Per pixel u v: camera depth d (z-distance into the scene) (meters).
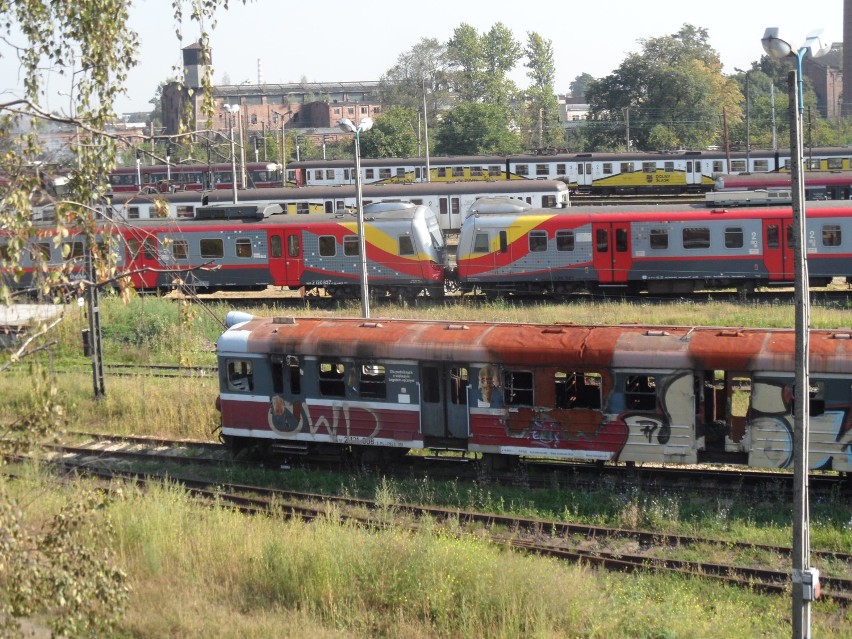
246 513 22.77
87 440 28.81
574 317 40.34
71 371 36.03
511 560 17.91
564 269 45.38
